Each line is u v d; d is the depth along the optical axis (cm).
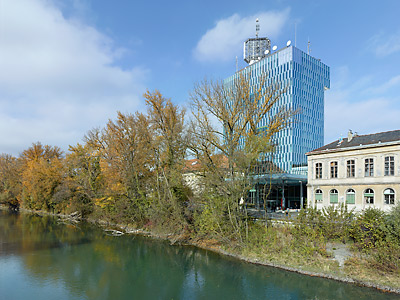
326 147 3631
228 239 2298
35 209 5822
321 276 1650
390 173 2908
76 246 2633
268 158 2295
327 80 7756
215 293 1534
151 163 3331
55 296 1494
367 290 1449
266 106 2691
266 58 7219
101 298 1479
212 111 2638
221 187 2258
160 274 1859
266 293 1502
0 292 1535
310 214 2059
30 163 5800
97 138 4184
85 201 4462
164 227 2955
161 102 3088
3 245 2659
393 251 1513
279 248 1989
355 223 1869
